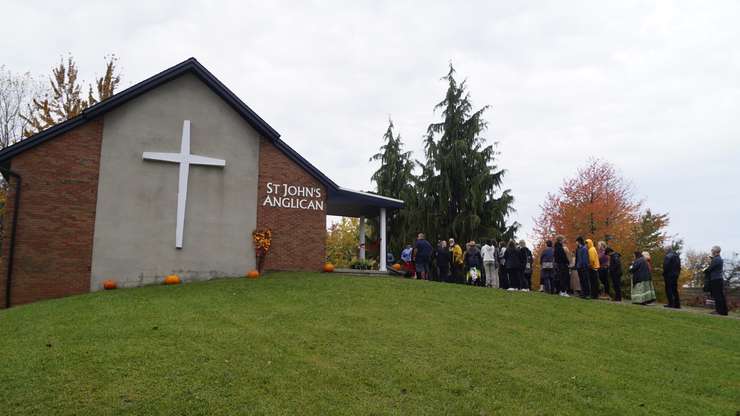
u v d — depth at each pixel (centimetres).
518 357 939
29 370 795
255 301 1329
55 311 1243
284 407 702
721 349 1073
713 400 809
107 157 1728
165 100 1833
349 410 699
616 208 2908
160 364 828
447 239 3130
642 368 931
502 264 1852
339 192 2122
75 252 1648
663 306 1545
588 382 838
